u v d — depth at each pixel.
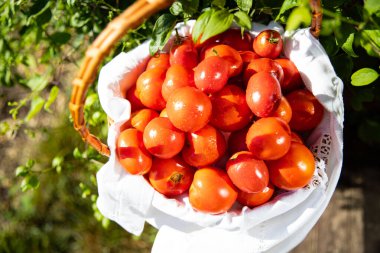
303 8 0.47
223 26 0.52
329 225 0.91
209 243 0.61
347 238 0.90
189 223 0.61
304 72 0.58
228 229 0.58
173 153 0.56
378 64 0.76
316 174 0.57
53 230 1.17
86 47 0.95
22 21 0.89
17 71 1.17
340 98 0.57
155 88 0.59
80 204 1.16
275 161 0.56
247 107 0.56
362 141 0.95
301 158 0.55
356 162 0.96
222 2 0.56
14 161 1.23
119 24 0.48
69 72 1.15
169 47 0.64
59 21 0.87
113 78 0.62
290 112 0.56
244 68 0.59
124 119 0.59
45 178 1.17
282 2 0.61
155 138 0.55
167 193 0.59
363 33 0.59
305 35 0.57
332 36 0.65
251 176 0.53
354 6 0.63
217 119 0.56
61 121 1.17
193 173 0.59
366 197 0.92
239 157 0.54
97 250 1.13
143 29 0.76
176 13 0.58
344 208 0.92
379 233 0.89
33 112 0.81
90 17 0.77
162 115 0.59
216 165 0.59
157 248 0.65
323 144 0.60
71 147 1.12
